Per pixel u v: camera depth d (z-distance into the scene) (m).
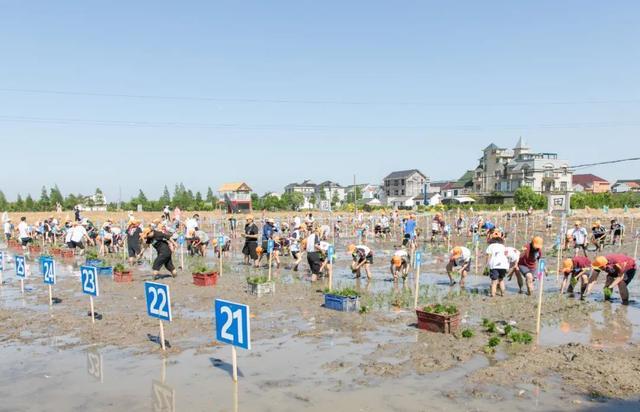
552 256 23.70
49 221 32.34
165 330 10.29
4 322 11.02
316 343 9.39
